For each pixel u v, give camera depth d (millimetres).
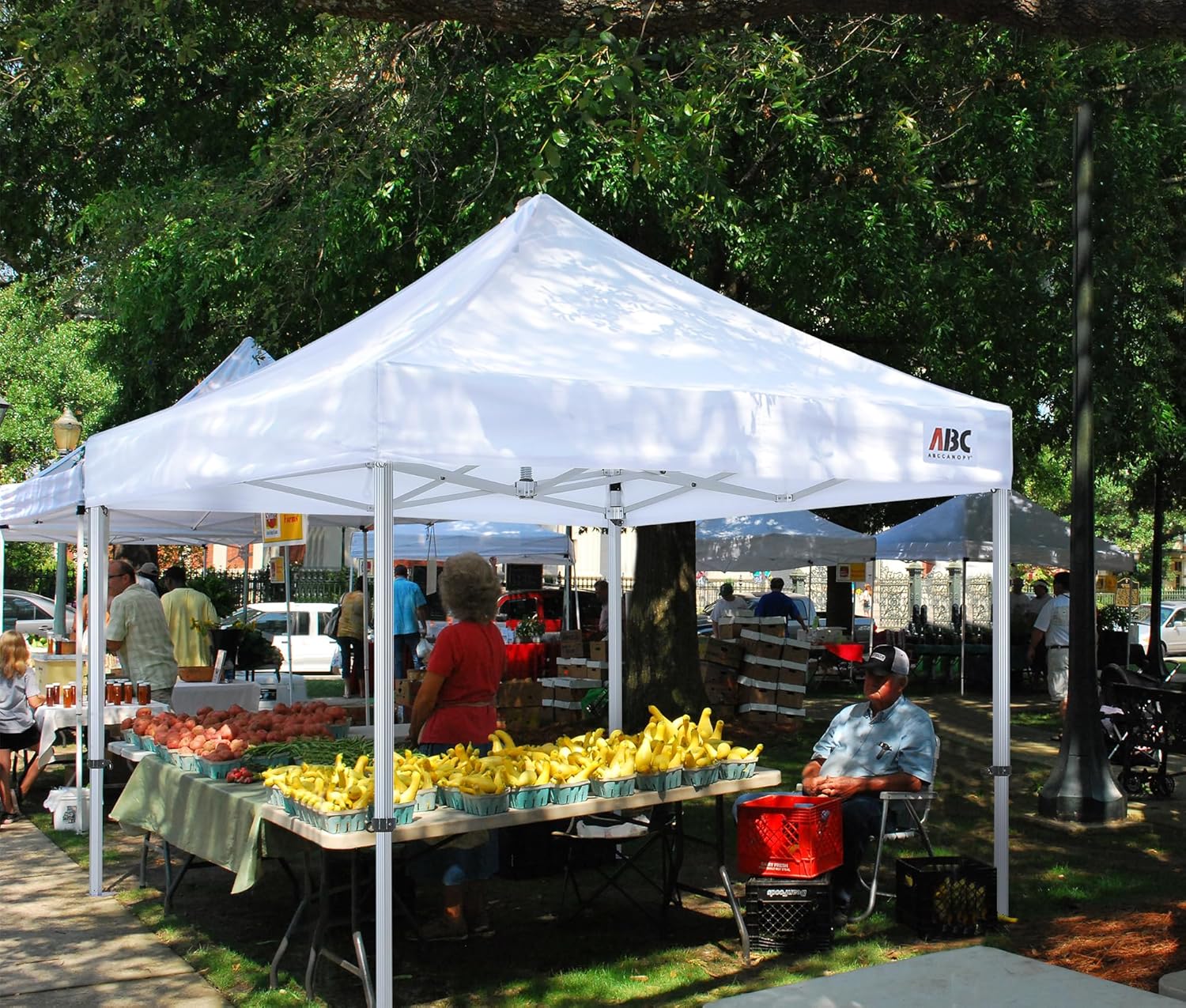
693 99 9719
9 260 16250
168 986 5492
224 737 6285
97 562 7242
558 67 8938
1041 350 12625
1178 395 16266
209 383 10562
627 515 8445
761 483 7344
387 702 4672
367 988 4996
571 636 14820
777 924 5828
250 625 13016
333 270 12047
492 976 5555
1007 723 6352
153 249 12812
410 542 17797
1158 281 13219
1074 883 7070
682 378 5348
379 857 4652
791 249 11617
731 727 13117
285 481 7285
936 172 12875
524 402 4719
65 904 6934
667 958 5789
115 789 9836
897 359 13531
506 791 5262
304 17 13570
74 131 14734
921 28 12211
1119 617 22734
